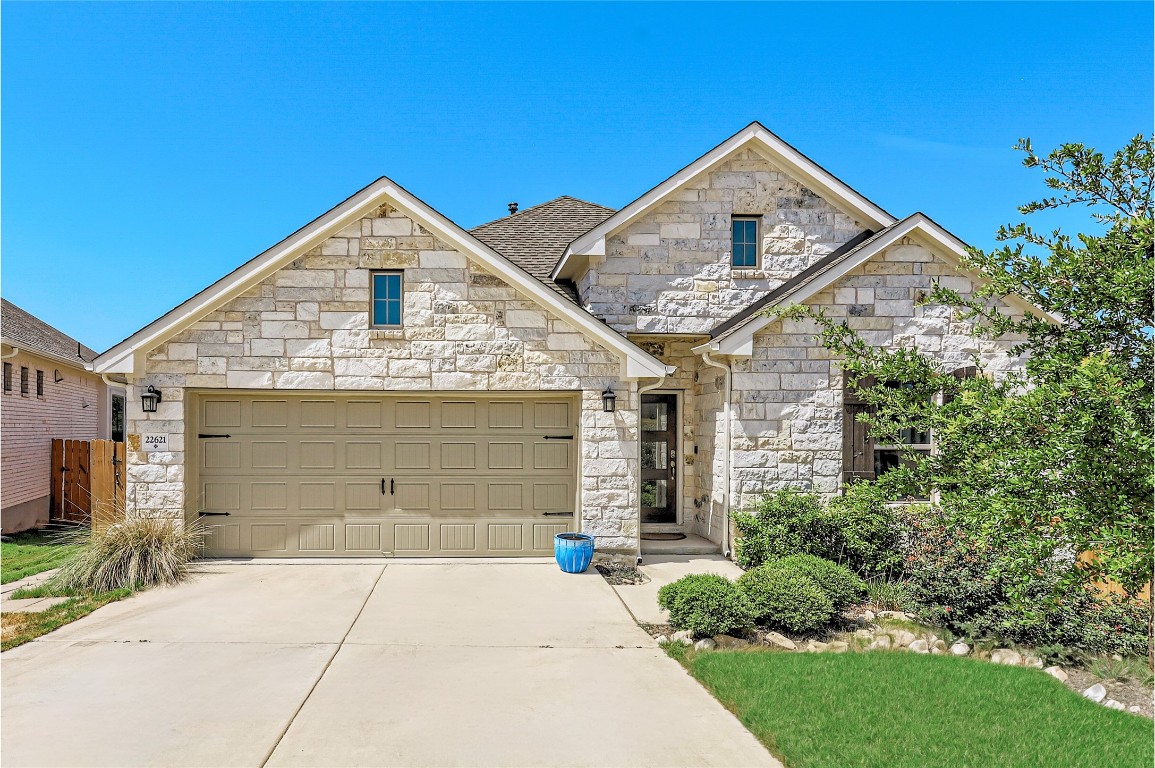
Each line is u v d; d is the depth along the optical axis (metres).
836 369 10.93
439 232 10.29
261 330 10.18
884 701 5.52
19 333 15.38
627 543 10.46
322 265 10.27
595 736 5.05
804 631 7.31
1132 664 6.24
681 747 4.90
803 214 12.38
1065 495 4.82
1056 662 6.56
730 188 12.31
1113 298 5.19
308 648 6.79
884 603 8.27
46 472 16.20
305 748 4.82
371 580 9.39
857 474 10.91
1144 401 4.62
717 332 11.67
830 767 4.54
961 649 6.86
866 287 10.97
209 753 4.75
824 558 8.95
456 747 4.86
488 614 7.96
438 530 10.69
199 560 10.29
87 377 19.41
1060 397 4.62
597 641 7.10
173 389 10.06
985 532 4.94
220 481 10.45
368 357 10.29
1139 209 5.36
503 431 10.80
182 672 6.16
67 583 8.88
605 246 12.05
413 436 10.67
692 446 12.87
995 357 10.91
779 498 9.91
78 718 5.25
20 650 6.68
